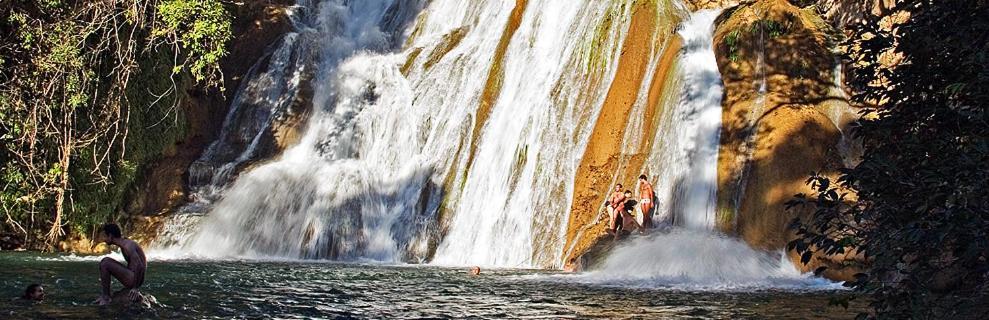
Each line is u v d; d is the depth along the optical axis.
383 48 31.72
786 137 19.45
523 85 25.33
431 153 26.02
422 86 27.73
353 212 24.47
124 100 24.33
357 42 31.89
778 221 18.72
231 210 25.02
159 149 26.12
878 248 6.05
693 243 18.55
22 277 14.88
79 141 22.56
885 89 6.77
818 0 24.03
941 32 6.29
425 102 27.27
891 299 6.33
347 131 27.73
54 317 10.05
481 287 15.30
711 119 21.14
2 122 21.39
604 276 17.83
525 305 12.61
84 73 21.61
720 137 20.80
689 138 21.17
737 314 11.61
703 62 22.22
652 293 14.41
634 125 22.59
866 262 6.52
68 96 22.36
